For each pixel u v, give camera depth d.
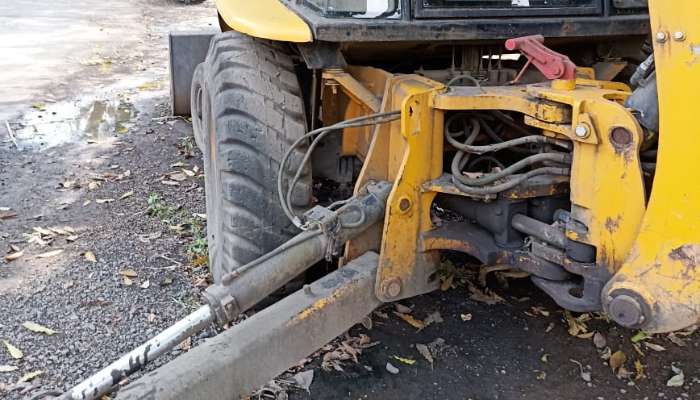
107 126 6.59
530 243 2.79
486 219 2.90
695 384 3.10
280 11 3.40
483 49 3.38
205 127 3.81
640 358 3.28
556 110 2.49
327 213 2.76
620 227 2.38
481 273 3.63
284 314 2.56
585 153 2.42
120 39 11.11
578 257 2.55
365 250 2.96
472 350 3.31
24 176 5.36
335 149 3.88
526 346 3.35
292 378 3.08
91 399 2.29
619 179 2.35
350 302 2.72
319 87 3.65
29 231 4.46
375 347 3.32
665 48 2.13
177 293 3.75
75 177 5.35
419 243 2.89
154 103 7.38
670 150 2.17
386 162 3.02
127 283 3.83
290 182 3.20
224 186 3.18
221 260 3.32
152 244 4.29
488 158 3.09
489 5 2.97
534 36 2.72
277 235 3.21
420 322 3.51
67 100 7.48
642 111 2.33
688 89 2.10
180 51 6.61
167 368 2.35
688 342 3.39
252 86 3.23
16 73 8.58
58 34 11.28
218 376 2.37
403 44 3.20
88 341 3.34
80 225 4.55
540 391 3.05
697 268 2.16
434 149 2.84
